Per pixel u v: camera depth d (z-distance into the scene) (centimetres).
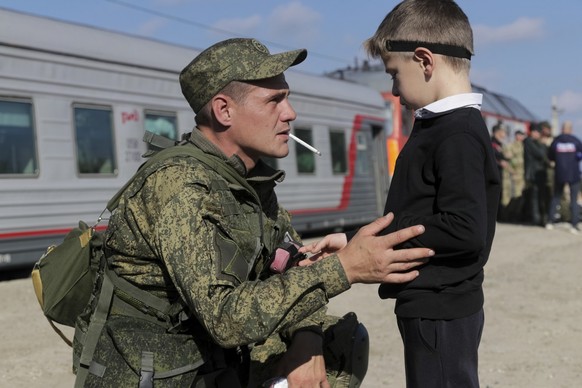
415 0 299
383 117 2030
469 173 272
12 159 994
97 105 1109
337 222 1741
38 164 1024
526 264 1152
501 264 1154
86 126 1093
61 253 292
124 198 272
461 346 282
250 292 250
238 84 279
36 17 1047
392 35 298
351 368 328
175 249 254
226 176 279
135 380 268
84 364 276
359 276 262
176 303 269
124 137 1150
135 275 271
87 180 1090
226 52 283
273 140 285
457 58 292
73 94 1073
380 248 262
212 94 282
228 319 247
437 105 285
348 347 327
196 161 273
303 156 1603
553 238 1536
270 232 298
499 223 1925
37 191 1020
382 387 545
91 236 288
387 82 2209
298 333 296
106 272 278
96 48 1112
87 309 285
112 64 1138
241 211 273
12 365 603
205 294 250
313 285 255
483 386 550
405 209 287
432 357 282
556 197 1720
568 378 568
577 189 1675
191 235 254
